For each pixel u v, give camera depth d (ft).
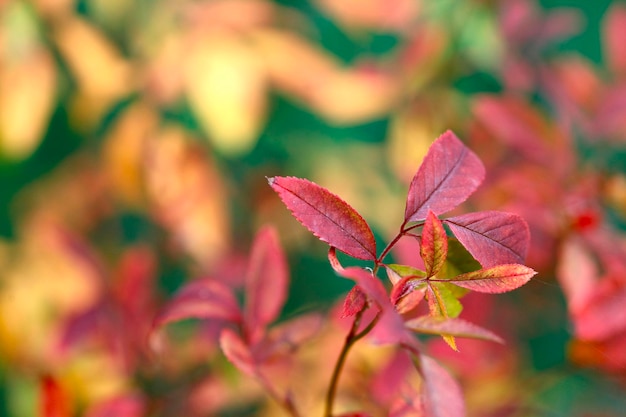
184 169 2.02
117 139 1.99
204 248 1.96
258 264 1.38
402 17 2.04
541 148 1.62
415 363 1.03
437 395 1.01
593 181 1.61
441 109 2.04
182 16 1.99
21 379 1.89
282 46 1.94
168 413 1.61
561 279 1.49
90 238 2.17
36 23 1.91
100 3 2.06
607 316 1.42
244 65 1.88
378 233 2.17
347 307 1.08
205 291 1.36
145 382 1.67
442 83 2.04
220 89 1.86
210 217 2.00
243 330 1.35
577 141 1.73
